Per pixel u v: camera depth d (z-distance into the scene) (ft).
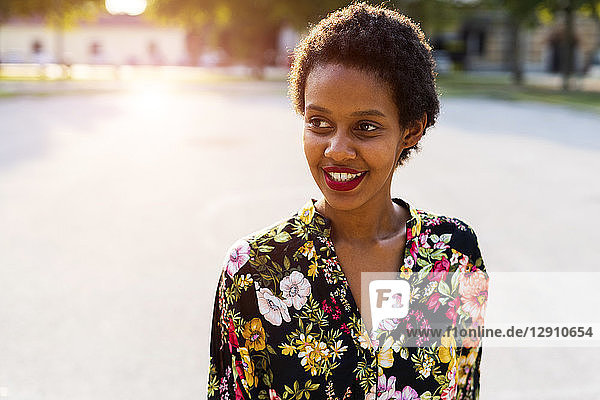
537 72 149.07
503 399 12.04
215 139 45.78
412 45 4.33
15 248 20.45
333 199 4.35
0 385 12.47
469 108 69.97
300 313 4.42
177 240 21.44
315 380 4.38
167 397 12.19
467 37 148.46
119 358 13.48
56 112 62.39
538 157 38.34
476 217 24.70
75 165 35.19
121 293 16.78
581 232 22.68
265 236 4.51
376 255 4.62
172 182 30.94
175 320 15.19
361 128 4.24
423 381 4.60
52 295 16.63
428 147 41.57
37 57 152.66
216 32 113.91
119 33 160.56
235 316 4.48
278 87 97.40
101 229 22.71
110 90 87.86
